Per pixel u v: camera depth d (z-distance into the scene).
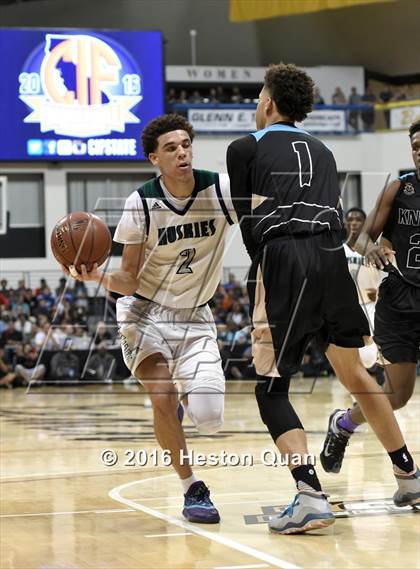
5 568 3.09
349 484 4.73
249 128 18.95
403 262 4.42
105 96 17.98
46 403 11.41
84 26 22.97
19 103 17.72
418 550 3.23
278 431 3.58
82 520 3.97
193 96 20.53
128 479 5.17
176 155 3.88
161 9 23.05
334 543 3.38
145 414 9.60
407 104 19.12
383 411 3.86
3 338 14.65
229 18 21.48
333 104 19.56
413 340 4.43
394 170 19.30
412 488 3.94
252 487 4.75
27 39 17.61
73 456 6.34
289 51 23.55
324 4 19.09
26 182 18.66
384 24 23.05
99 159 18.09
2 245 18.55
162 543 3.46
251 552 3.25
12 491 4.84
